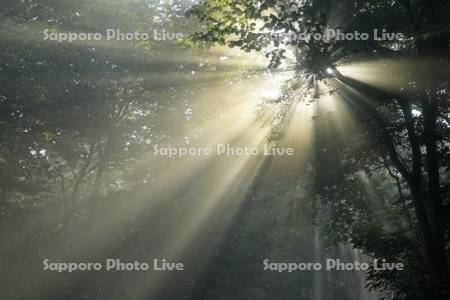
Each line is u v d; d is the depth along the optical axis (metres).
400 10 11.95
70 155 26.00
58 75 24.98
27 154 23.69
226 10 11.63
